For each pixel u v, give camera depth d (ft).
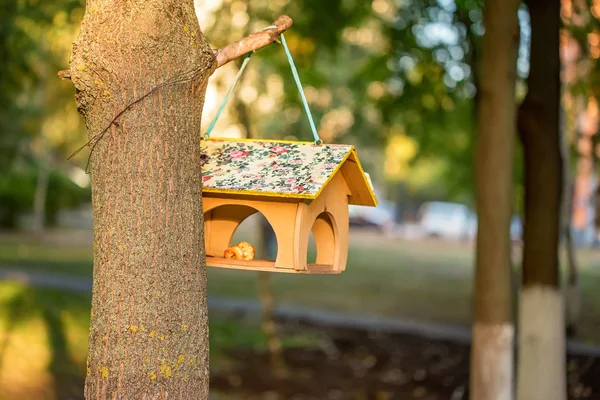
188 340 9.91
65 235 101.35
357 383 36.04
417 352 42.42
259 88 43.16
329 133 62.95
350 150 12.07
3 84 36.17
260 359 39.52
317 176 11.51
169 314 9.77
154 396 9.65
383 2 44.60
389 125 43.39
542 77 25.25
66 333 37.09
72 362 33.88
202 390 10.07
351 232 167.32
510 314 23.88
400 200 181.47
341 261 13.33
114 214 9.77
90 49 9.80
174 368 9.77
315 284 71.41
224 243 13.62
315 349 42.50
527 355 25.36
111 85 9.77
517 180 48.19
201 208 10.28
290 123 48.65
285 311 53.16
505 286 23.76
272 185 11.47
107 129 9.80
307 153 12.12
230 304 54.39
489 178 23.66
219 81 39.17
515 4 23.41
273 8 41.01
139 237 9.71
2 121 60.80
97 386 9.73
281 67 43.09
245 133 39.42
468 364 39.47
